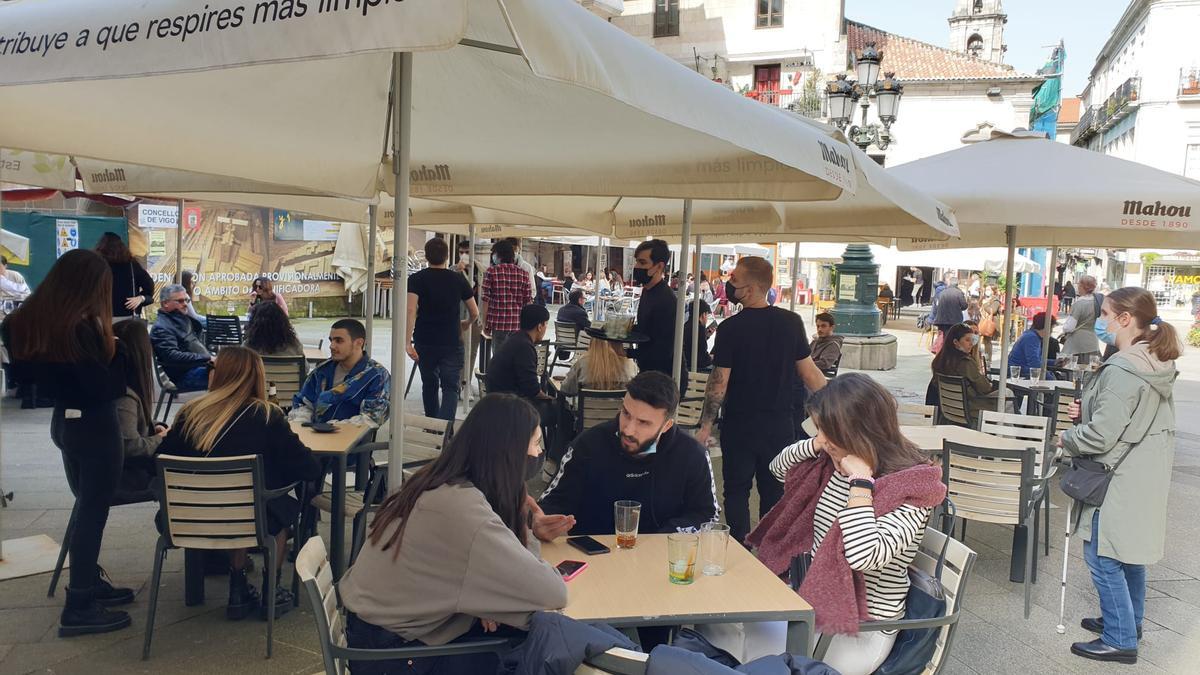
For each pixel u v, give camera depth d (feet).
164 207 53.78
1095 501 13.25
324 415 17.06
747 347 15.43
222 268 59.16
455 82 11.82
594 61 6.32
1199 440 33.91
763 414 15.60
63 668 11.60
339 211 24.45
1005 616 15.15
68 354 11.87
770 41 115.44
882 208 17.89
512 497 8.19
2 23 7.44
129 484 13.38
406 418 16.96
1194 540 20.04
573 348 36.81
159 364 26.58
